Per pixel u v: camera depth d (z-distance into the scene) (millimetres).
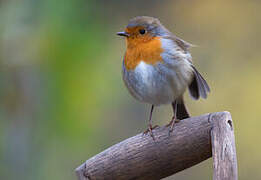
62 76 11844
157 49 8492
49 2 11945
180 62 8555
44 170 12422
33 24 12023
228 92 14320
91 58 12031
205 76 14578
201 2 15344
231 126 7031
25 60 11969
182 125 7262
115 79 13812
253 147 13812
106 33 13727
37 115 12008
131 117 14555
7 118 12086
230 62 14680
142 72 8562
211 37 15109
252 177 13727
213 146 6938
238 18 15188
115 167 7531
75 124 11922
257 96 14180
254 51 14789
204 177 14281
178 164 7395
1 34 11984
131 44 8680
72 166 12930
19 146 12188
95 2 13414
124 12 14875
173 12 15328
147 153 7414
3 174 12188
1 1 12117
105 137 13727
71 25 11969
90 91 11953
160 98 8836
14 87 12047
